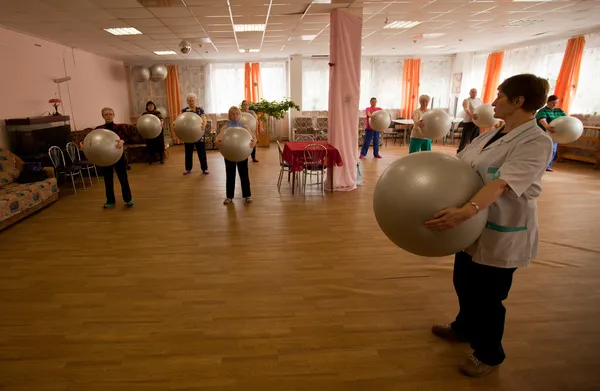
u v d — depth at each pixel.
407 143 11.01
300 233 3.78
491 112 5.58
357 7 4.91
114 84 10.11
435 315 2.33
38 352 2.02
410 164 1.42
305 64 11.50
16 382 1.80
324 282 2.77
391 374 1.83
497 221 1.50
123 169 4.65
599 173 6.47
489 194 1.30
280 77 11.88
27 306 2.48
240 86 11.77
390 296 2.56
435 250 1.39
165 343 2.09
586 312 2.34
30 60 6.33
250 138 4.38
